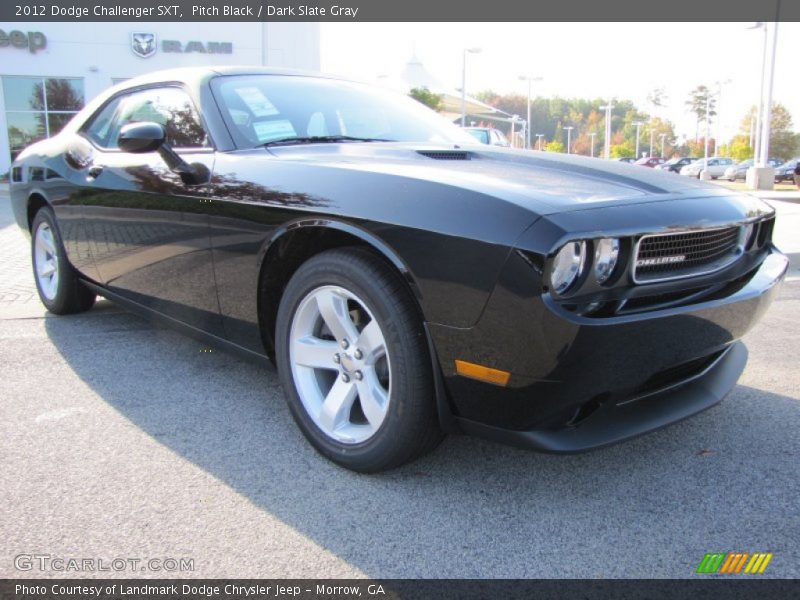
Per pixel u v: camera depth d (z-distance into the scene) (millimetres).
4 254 6785
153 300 3266
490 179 2205
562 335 1829
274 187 2465
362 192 2221
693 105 114812
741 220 2268
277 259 2549
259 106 3062
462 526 2068
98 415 2846
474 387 2010
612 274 1940
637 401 2191
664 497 2232
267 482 2314
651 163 63844
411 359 2121
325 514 2123
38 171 4078
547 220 1861
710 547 1967
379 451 2254
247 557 1910
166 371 3375
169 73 3428
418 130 3338
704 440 2650
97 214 3459
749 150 79188
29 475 2338
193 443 2602
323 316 2379
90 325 4160
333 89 3416
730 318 2199
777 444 2611
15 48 19938
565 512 2145
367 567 1876
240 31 21266
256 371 3395
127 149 2836
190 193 2795
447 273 1971
